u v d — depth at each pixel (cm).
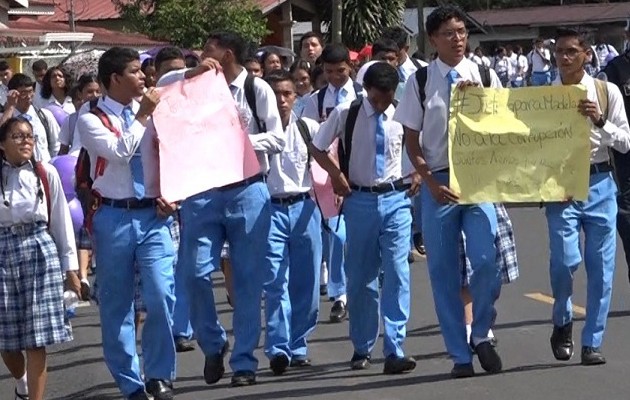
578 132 881
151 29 3166
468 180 877
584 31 936
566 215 899
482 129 876
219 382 956
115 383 996
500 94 881
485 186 878
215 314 936
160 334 860
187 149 847
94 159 851
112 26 3800
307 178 1001
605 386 869
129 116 847
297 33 4441
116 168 844
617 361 946
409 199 962
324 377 954
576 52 898
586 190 885
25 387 901
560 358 940
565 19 6162
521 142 880
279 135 905
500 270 958
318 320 1216
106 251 849
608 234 911
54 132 1380
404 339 996
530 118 881
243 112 899
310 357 1043
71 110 1563
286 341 976
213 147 855
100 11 3803
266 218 920
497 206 1001
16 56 2358
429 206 898
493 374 915
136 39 3039
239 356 933
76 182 866
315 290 1007
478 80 885
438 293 908
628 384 873
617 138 898
